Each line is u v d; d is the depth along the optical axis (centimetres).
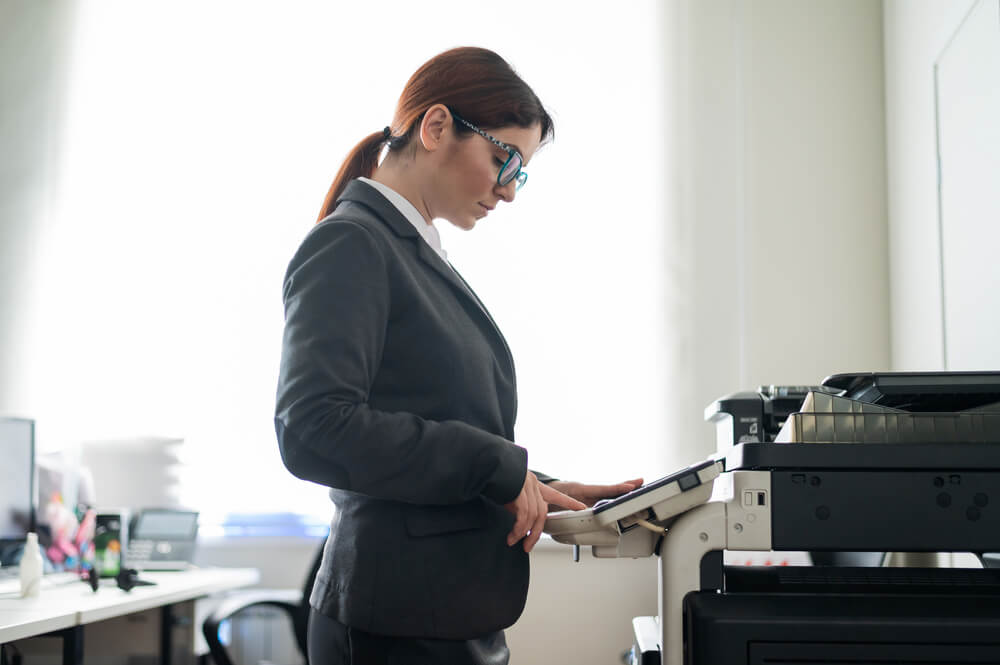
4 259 332
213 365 320
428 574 103
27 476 227
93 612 182
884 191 298
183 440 287
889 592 106
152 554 266
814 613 101
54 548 241
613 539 112
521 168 118
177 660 241
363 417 98
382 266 105
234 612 227
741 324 299
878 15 304
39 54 340
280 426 101
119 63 337
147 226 328
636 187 308
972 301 209
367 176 125
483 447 101
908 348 270
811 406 111
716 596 104
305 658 231
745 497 106
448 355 107
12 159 336
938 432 108
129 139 333
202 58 333
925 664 99
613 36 315
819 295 297
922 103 255
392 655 103
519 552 110
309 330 100
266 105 329
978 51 203
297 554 310
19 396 325
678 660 105
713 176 305
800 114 304
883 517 104
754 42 308
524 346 305
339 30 329
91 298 327
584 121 313
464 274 309
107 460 280
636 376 301
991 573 109
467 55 117
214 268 324
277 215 324
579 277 306
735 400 179
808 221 300
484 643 109
